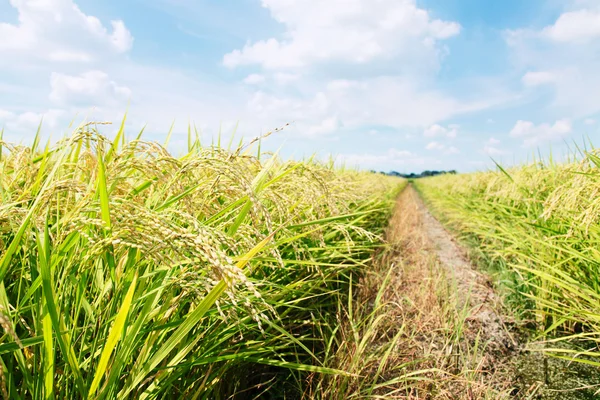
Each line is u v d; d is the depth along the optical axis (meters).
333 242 3.47
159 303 1.72
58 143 1.75
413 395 2.46
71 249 1.42
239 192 1.76
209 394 1.96
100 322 1.43
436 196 16.03
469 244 7.08
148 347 1.47
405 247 6.85
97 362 1.45
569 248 3.03
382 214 8.13
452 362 2.83
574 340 3.22
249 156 1.90
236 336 2.13
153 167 1.52
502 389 2.59
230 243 1.26
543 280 3.56
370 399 2.33
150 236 1.10
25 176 2.02
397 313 3.73
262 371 2.54
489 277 5.09
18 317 1.32
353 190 5.43
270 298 2.16
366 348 2.93
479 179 9.59
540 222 4.02
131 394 1.55
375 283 4.47
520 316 3.78
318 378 2.47
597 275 3.10
